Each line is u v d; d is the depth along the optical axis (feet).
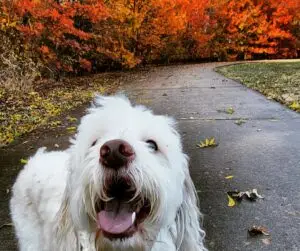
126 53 12.68
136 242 1.08
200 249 1.36
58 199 1.49
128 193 1.06
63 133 4.01
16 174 2.89
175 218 1.28
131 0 13.10
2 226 2.19
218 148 3.30
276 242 1.91
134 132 1.14
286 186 2.49
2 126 4.42
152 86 7.94
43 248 1.52
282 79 8.17
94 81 9.46
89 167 1.02
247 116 4.45
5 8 8.02
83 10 10.55
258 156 3.05
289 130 3.75
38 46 9.02
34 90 7.47
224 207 2.26
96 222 1.09
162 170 1.08
